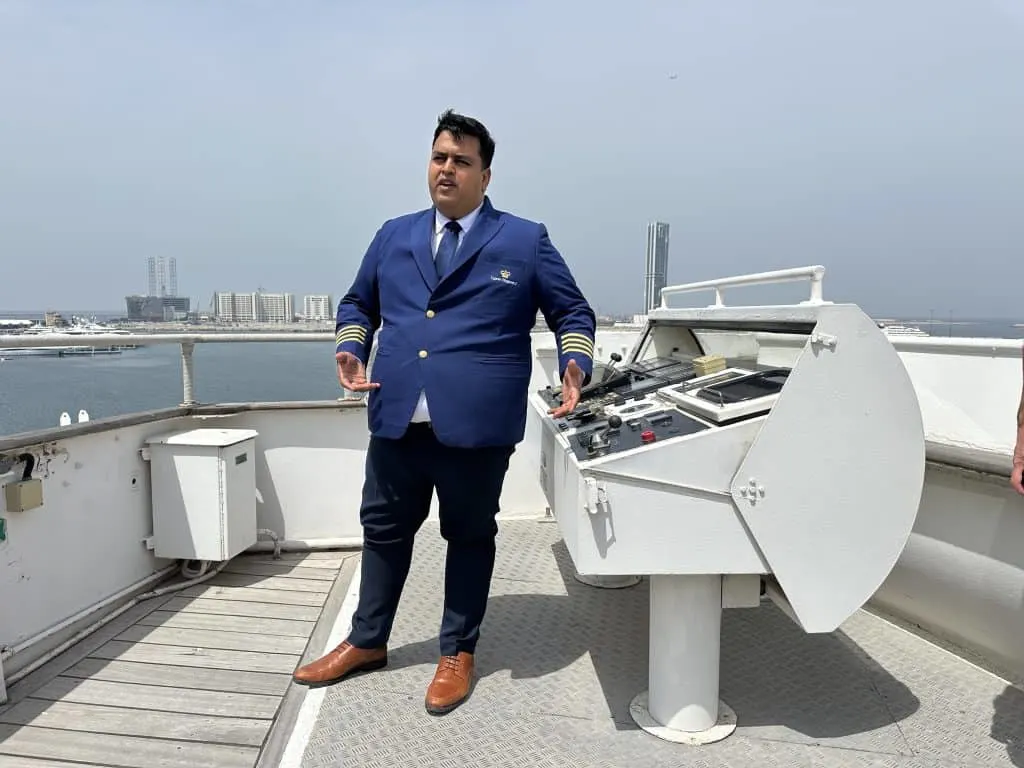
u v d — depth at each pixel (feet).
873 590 5.80
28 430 7.98
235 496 10.21
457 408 6.64
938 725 6.53
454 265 6.73
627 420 6.72
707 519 5.64
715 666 6.39
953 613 7.86
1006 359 9.32
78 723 6.66
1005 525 7.05
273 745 6.31
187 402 10.96
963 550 7.48
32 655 7.77
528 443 9.80
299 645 8.31
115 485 9.31
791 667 7.64
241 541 10.43
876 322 5.51
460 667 7.11
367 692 7.18
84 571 8.72
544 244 7.05
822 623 5.80
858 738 6.33
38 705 6.97
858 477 5.65
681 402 6.64
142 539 9.87
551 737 6.34
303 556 11.42
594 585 10.06
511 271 6.79
